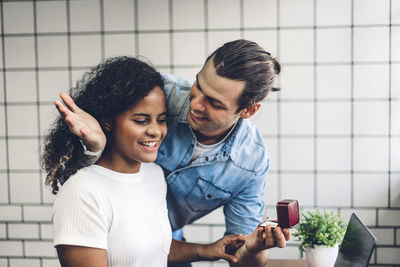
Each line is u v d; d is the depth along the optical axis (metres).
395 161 2.11
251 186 1.34
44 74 2.20
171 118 1.19
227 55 0.95
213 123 1.04
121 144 0.96
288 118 2.14
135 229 0.96
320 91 2.11
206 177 1.26
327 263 1.38
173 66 2.15
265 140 2.16
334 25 2.07
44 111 2.22
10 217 2.26
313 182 2.16
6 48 2.20
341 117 2.12
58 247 0.90
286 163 2.16
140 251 0.96
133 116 0.93
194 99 1.00
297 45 2.09
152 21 2.14
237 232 1.40
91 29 2.16
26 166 2.25
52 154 0.98
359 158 2.13
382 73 2.08
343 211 2.16
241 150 1.25
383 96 2.09
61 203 0.90
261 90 1.00
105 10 2.15
